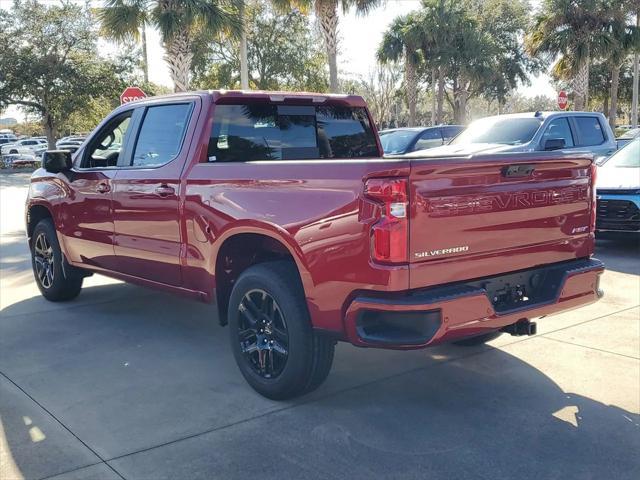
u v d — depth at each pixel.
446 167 3.56
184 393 4.41
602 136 11.95
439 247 3.61
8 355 5.19
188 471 3.38
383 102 42.00
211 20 18.12
